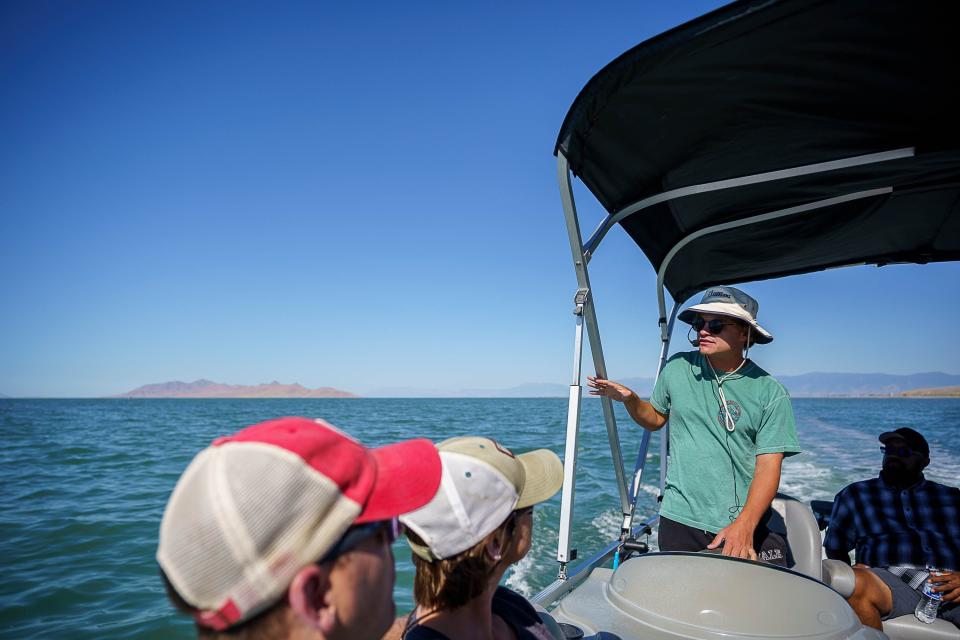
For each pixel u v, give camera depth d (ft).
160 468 44.96
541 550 19.43
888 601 8.91
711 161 8.79
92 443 67.31
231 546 2.10
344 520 2.30
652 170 8.79
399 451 2.91
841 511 11.18
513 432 78.54
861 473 31.86
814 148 8.50
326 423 2.70
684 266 12.39
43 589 18.45
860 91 7.20
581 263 8.36
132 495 33.42
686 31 6.26
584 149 7.77
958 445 46.60
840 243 12.16
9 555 21.98
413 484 2.72
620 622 5.97
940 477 29.66
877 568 9.63
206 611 2.15
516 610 4.53
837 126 7.97
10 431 88.53
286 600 2.19
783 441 8.14
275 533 2.15
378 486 2.60
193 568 2.13
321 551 2.22
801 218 11.08
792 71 6.84
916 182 9.84
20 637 15.14
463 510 3.67
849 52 6.50
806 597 5.69
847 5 5.83
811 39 6.32
